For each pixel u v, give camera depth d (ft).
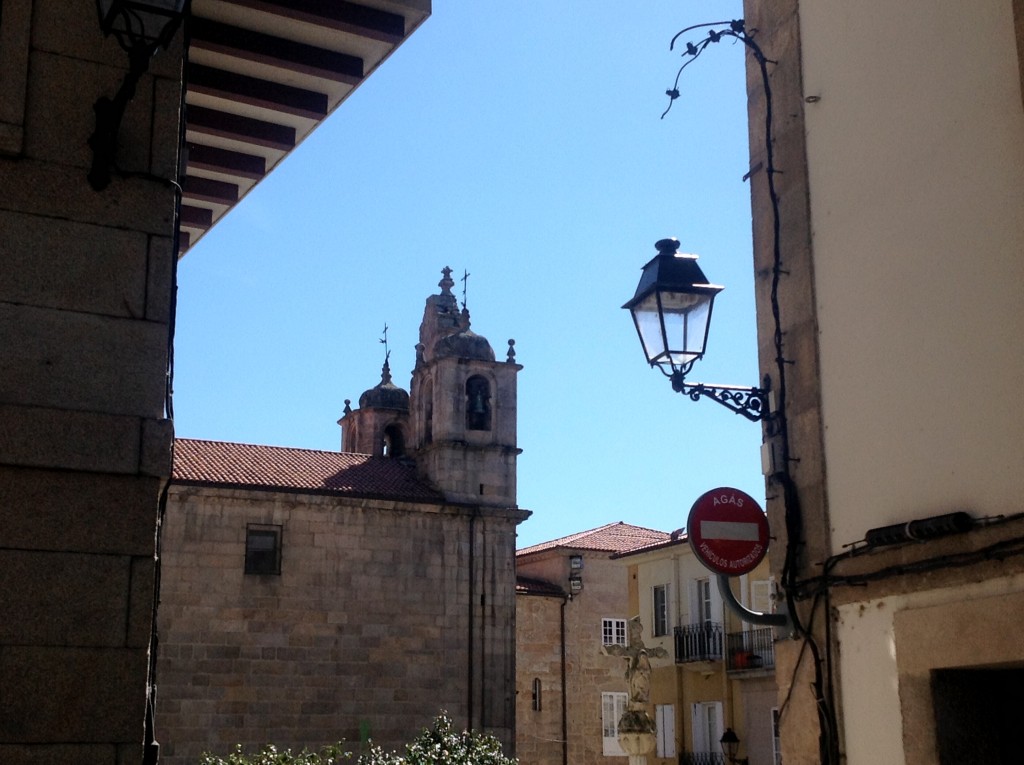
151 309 20.86
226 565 105.40
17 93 20.68
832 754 25.52
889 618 24.34
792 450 28.09
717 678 108.88
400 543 113.09
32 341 19.97
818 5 28.84
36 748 18.67
